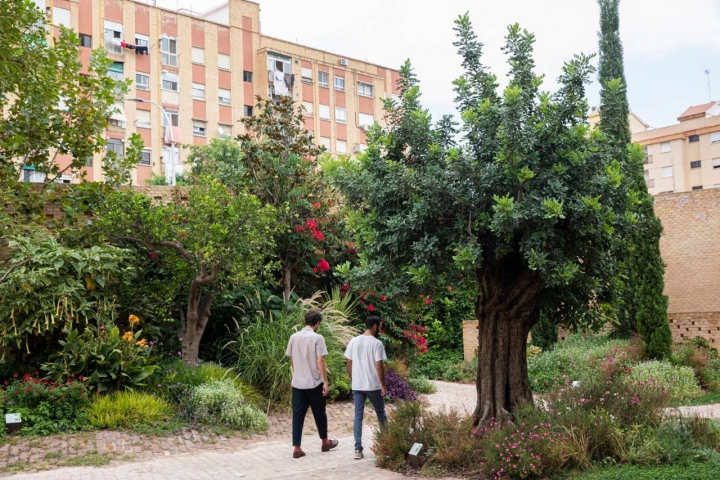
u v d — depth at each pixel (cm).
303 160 1544
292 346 859
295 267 1484
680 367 1421
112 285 1137
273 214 1213
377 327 865
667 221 2139
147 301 1176
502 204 691
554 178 742
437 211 772
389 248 798
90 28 3734
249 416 998
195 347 1185
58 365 977
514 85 800
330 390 1188
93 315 1051
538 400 856
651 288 1563
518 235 782
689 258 2095
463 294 987
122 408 929
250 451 873
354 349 849
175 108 4056
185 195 1460
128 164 1277
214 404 1008
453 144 866
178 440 898
